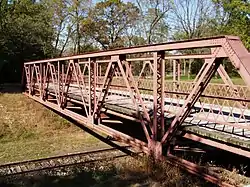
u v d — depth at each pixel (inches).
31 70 750.5
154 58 228.5
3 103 710.5
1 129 574.2
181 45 200.5
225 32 1318.9
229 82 350.0
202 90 207.5
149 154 252.5
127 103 381.7
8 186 343.9
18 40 1050.7
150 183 257.4
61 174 377.4
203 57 309.1
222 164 257.9
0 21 1045.2
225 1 1332.4
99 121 344.2
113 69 295.3
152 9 1412.4
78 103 445.7
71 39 1460.4
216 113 328.5
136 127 395.2
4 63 1104.2
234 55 166.1
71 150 479.8
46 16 1206.9
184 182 247.6
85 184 341.1
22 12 1204.5
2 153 469.1
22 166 406.0
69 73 426.3
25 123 612.4
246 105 361.4
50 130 597.6
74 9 1408.7
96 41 1477.6
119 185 314.2
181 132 256.2
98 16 1445.6
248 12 1275.8
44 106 694.5
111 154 447.8
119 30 1483.8
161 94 232.5
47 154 461.4
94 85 342.6
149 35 1434.5
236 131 234.1
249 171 242.1
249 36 1267.2
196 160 272.2
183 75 1328.7
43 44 1120.2
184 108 218.8
